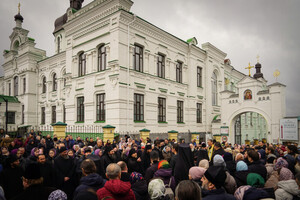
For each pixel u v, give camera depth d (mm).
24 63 31047
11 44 33844
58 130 14875
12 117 30594
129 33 18984
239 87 23125
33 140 11164
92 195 3359
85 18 20875
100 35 19516
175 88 23828
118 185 3416
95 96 19812
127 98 18281
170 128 22766
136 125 19000
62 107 26359
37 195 3312
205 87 28203
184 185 2795
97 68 20047
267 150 8070
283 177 4617
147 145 8242
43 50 31953
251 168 4875
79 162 6246
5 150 7070
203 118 27438
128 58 18641
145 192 4395
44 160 5789
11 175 4965
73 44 22234
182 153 5570
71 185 6012
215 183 3256
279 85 20375
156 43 21797
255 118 38719
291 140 18188
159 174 4836
